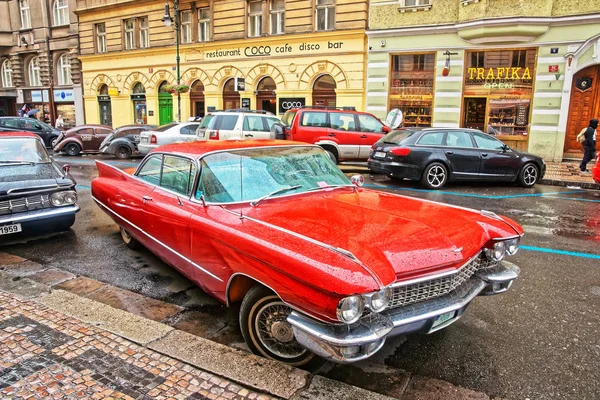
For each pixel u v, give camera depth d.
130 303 4.24
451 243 3.12
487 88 16.59
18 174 6.18
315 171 4.42
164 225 4.17
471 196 9.83
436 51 17.09
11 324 3.58
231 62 21.55
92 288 4.55
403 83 17.95
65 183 6.17
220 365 3.04
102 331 3.49
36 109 28.84
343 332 2.59
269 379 2.89
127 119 25.69
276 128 12.73
